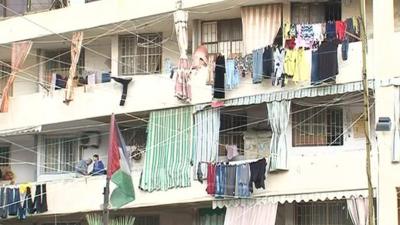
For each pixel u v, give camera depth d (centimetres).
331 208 2727
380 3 2566
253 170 2648
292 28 2705
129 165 2512
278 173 2655
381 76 2533
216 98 2772
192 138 2812
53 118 3089
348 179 2561
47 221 3186
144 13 2930
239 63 2736
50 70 3256
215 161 2756
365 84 2227
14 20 3178
